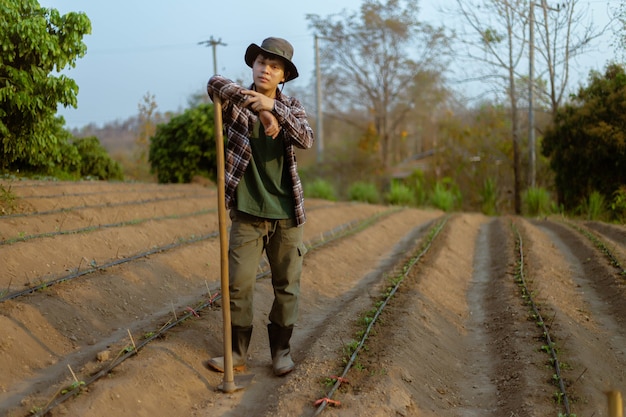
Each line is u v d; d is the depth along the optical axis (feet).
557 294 27.71
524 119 87.71
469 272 35.50
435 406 16.37
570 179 61.46
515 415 15.75
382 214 58.85
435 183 92.73
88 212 33.50
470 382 18.80
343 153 106.93
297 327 22.58
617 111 55.47
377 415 14.53
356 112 142.31
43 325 18.37
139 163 89.76
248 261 15.98
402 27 122.01
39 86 27.30
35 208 32.12
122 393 14.37
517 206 78.28
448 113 106.42
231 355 15.97
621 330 23.68
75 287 21.35
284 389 15.67
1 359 15.85
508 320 23.73
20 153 29.09
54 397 13.87
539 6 68.44
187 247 30.12
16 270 22.57
